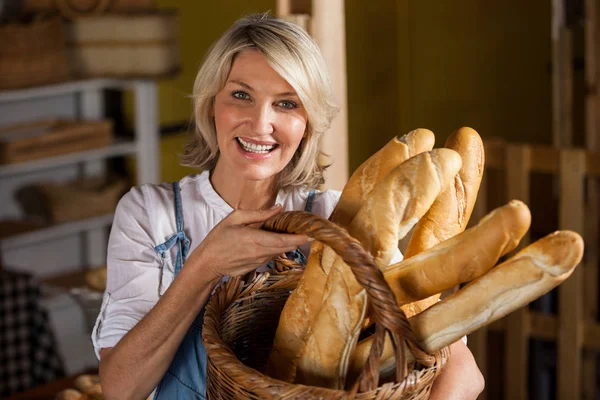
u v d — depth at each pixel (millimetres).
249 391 1030
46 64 4453
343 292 1102
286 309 1177
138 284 1479
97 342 1465
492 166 3332
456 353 1343
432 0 5242
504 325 3385
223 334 1233
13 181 4863
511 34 4953
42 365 3789
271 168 1390
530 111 4953
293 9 1999
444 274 1073
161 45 4617
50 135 4504
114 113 5289
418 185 1104
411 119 5492
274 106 1361
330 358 1107
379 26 5418
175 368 1398
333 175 2002
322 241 1005
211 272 1201
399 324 979
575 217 3168
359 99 5555
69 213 4715
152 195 1542
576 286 3201
